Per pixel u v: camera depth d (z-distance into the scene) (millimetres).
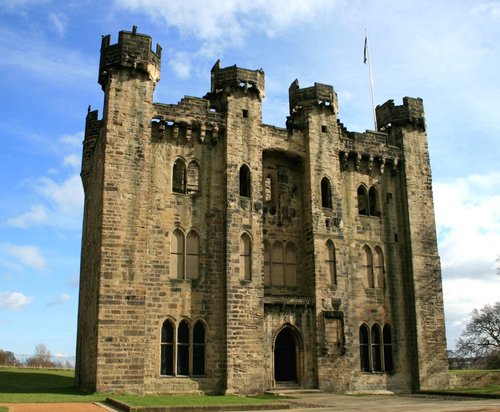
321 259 45188
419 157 52188
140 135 40781
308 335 43500
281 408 29594
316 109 48156
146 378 37969
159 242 40656
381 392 44875
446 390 44438
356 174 49875
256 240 43125
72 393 36531
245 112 45281
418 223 50312
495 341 81250
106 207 38500
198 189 43031
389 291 48406
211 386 39625
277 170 47594
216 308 41250
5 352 80375
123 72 41312
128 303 37531
